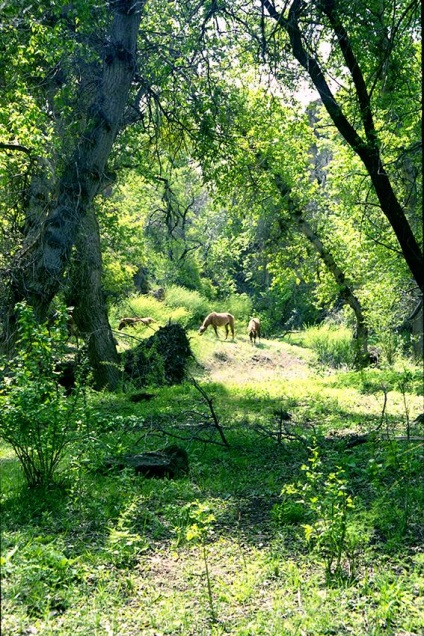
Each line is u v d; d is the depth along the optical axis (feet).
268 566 19.03
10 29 41.32
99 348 66.80
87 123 44.50
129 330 105.40
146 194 88.79
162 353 71.05
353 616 16.20
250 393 56.49
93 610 16.03
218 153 58.39
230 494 26.27
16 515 22.00
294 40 43.70
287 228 86.38
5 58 42.57
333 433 38.91
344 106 51.21
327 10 41.04
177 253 148.56
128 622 15.67
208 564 19.43
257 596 17.46
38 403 24.22
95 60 45.19
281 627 15.43
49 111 48.78
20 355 25.43
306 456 32.30
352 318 110.22
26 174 52.75
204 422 39.88
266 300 165.99
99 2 41.45
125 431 35.12
